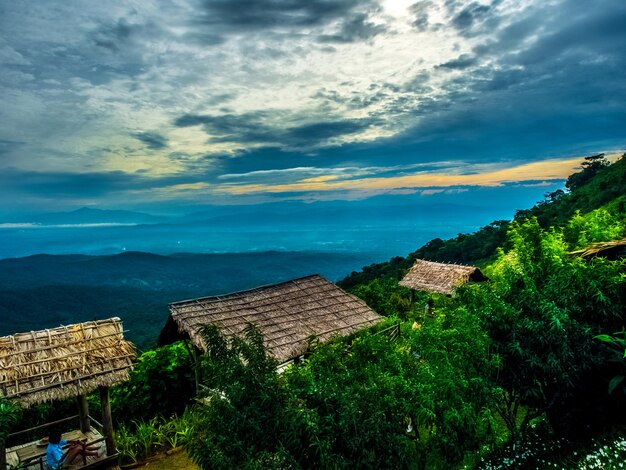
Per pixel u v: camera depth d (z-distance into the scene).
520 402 8.40
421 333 7.42
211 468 5.20
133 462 10.77
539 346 7.30
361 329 16.52
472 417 6.65
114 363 10.54
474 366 7.03
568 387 7.70
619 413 7.88
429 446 6.86
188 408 13.27
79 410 11.85
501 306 7.43
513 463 7.83
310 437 5.06
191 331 13.62
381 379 6.29
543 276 8.04
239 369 5.73
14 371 9.56
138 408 13.35
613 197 53.06
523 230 8.47
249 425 5.32
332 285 19.61
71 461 9.98
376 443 5.66
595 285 7.41
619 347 7.50
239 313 15.48
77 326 11.32
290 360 14.39
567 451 7.77
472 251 63.91
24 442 11.91
